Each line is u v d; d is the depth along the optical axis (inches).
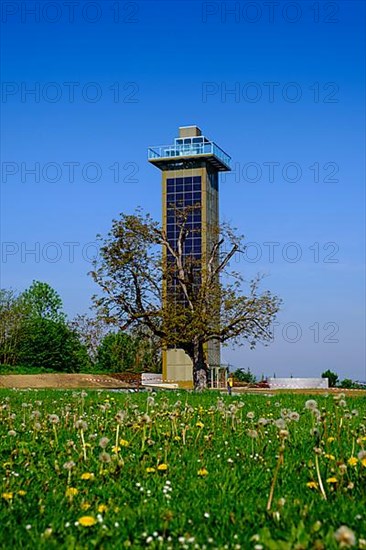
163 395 848.9
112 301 1535.4
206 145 2928.2
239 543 203.3
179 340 1520.7
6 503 255.9
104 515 237.8
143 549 204.2
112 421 475.5
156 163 2962.6
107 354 2930.6
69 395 847.7
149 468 303.0
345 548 183.9
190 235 2753.4
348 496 256.4
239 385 2497.5
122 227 1529.3
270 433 414.3
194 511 240.2
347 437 389.7
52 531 217.3
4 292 2792.8
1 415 521.3
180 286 1614.2
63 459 335.9
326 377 2417.6
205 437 386.0
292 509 235.1
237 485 279.6
